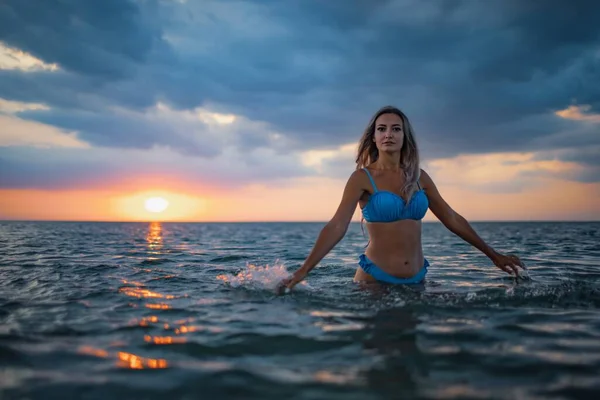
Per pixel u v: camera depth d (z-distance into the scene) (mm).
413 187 3961
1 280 4473
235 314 2965
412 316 2867
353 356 2119
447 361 2041
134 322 2766
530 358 2080
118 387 1769
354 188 3990
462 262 6484
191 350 2230
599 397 1655
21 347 2266
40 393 1711
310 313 2973
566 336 2436
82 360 2080
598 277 4711
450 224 4230
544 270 5348
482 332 2502
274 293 3674
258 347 2270
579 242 12109
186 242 13031
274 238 17391
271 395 1688
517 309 3062
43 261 6379
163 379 1850
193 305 3264
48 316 2930
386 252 3936
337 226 3828
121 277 4727
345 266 5906
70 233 20484
